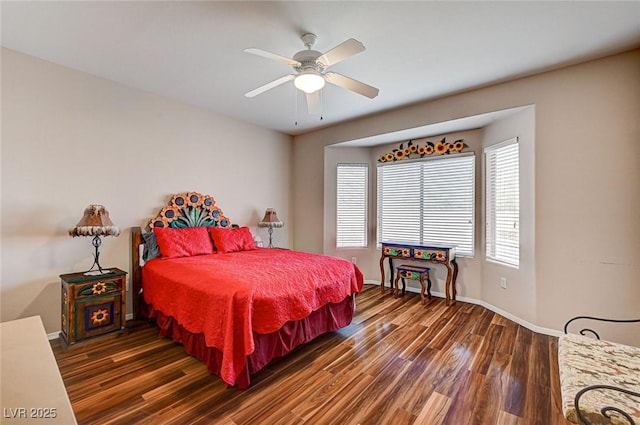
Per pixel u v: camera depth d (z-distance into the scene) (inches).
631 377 57.3
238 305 80.8
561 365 63.0
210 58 107.6
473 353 100.6
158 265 119.0
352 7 79.7
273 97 143.9
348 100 146.1
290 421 68.3
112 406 72.3
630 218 99.4
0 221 100.3
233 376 75.6
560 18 83.4
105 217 111.3
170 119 145.6
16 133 103.2
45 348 41.5
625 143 100.2
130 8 80.9
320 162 198.7
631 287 99.3
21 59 104.1
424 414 70.8
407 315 138.4
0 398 30.5
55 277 110.8
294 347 97.2
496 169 144.2
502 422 68.1
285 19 85.0
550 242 114.3
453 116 139.6
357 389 80.7
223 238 150.8
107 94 124.6
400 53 102.7
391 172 192.1
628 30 88.5
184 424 66.7
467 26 87.6
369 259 200.7
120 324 112.8
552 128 113.7
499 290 140.6
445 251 154.3
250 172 184.2
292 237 212.1
